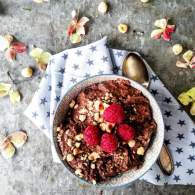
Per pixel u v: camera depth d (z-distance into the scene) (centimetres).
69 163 51
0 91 57
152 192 56
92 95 51
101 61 55
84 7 57
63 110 51
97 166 50
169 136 55
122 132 48
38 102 55
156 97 55
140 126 50
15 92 57
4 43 57
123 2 57
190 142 54
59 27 57
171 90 56
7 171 57
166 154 55
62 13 57
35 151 57
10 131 57
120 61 55
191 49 56
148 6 57
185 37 56
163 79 56
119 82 51
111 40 57
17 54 58
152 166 54
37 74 57
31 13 58
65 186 57
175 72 56
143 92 51
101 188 55
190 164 54
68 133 50
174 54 56
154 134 51
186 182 55
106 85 51
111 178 51
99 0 57
